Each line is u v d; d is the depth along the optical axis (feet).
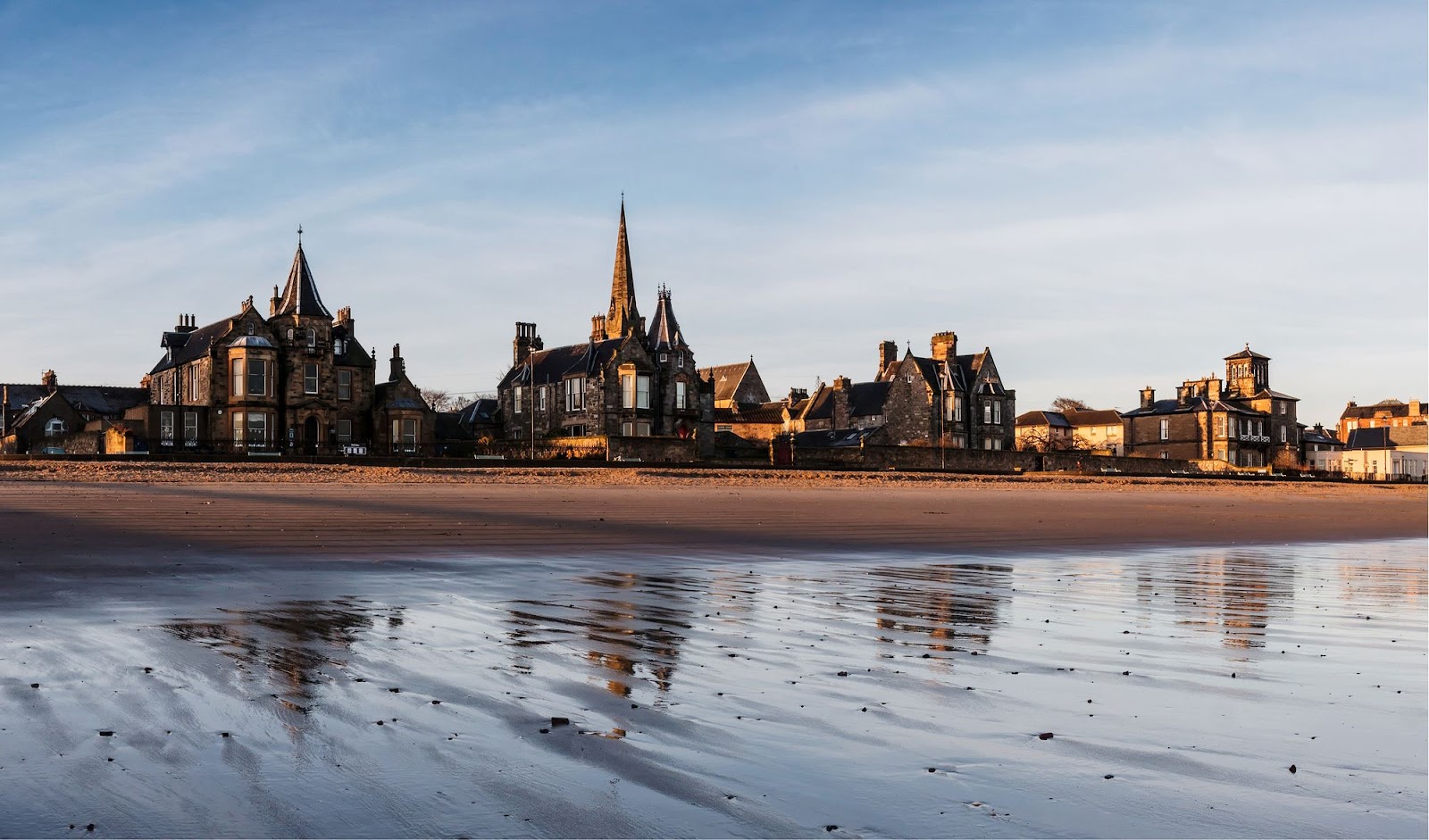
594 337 336.90
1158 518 123.34
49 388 329.52
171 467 154.40
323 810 22.33
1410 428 450.30
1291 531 107.14
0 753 25.18
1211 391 393.29
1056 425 433.48
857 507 128.16
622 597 51.39
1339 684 34.71
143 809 22.18
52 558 60.59
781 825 22.09
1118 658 38.55
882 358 368.48
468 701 30.66
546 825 21.80
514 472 169.37
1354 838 21.84
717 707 30.58
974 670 36.27
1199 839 21.72
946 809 23.11
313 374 238.68
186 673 33.06
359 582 54.65
